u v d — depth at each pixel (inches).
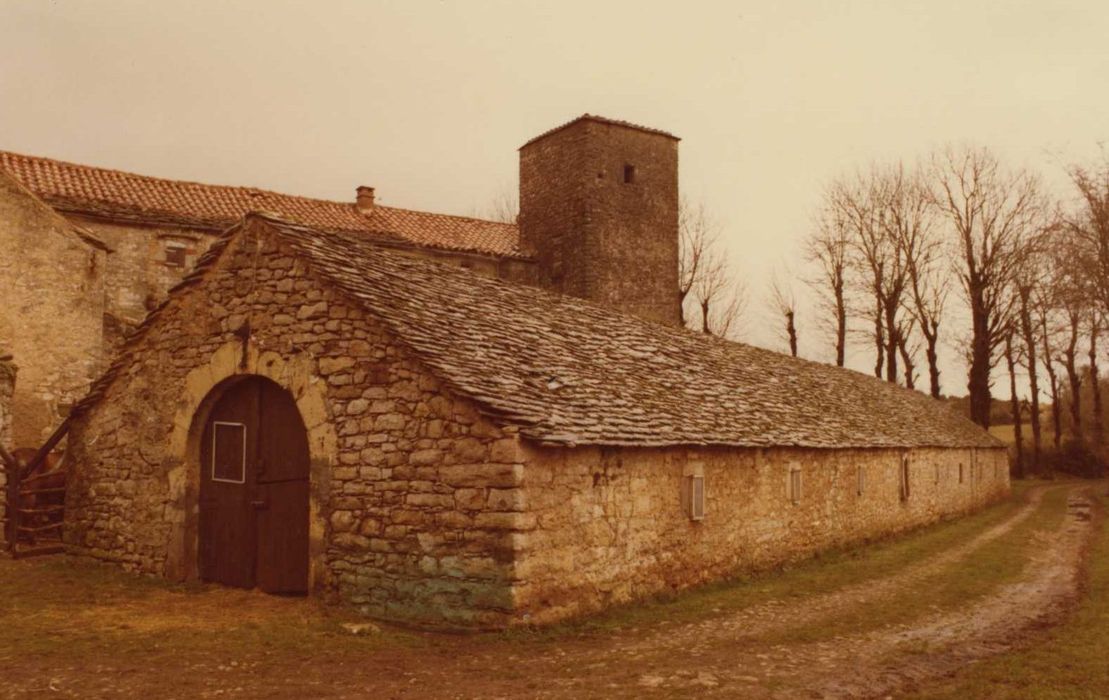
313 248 419.8
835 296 1791.3
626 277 1247.5
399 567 364.5
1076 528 902.4
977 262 1675.7
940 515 991.0
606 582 398.6
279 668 289.7
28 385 728.3
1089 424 2075.5
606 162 1240.2
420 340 378.0
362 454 381.7
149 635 333.7
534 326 517.7
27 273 740.7
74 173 912.9
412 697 259.4
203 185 998.4
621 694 264.2
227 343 439.2
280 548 422.9
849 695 269.0
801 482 620.7
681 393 551.8
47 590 424.5
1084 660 310.5
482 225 1264.8
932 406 1326.3
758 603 436.1
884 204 1716.3
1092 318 1294.3
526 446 349.7
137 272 872.9
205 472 459.8
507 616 339.0
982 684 279.6
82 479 511.8
